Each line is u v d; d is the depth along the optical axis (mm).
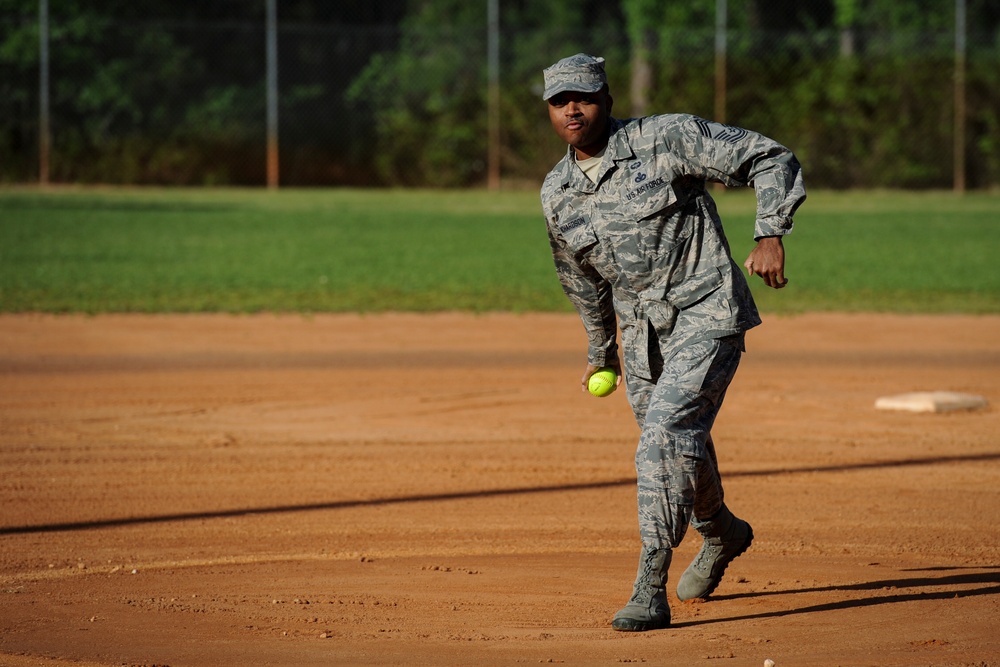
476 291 57469
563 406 35250
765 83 124625
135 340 45031
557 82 16766
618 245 17266
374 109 130375
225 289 57156
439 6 158875
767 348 44688
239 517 24641
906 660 16250
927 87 124312
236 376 39000
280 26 126125
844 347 44938
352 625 18078
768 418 33781
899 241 79812
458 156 129000
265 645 17141
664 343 17609
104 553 22219
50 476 27719
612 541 23031
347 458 29469
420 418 33688
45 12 115812
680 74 122875
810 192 124375
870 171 125875
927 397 34906
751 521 24391
